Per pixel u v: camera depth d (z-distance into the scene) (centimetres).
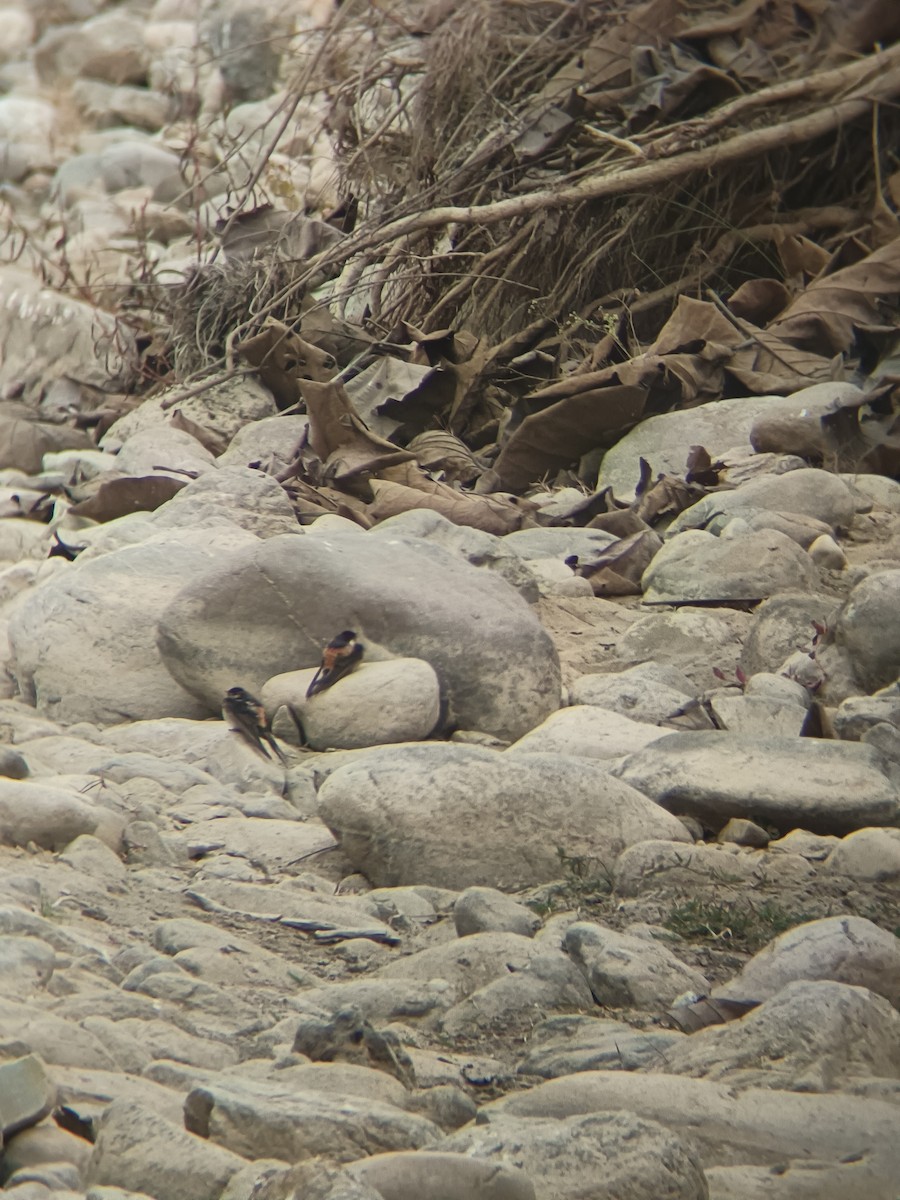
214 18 4722
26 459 2628
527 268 2864
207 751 1389
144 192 4200
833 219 2872
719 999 901
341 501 2089
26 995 855
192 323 2916
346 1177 586
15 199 4322
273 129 3959
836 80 2823
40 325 3053
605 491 2136
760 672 1614
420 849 1137
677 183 2853
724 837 1221
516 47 3097
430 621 1470
